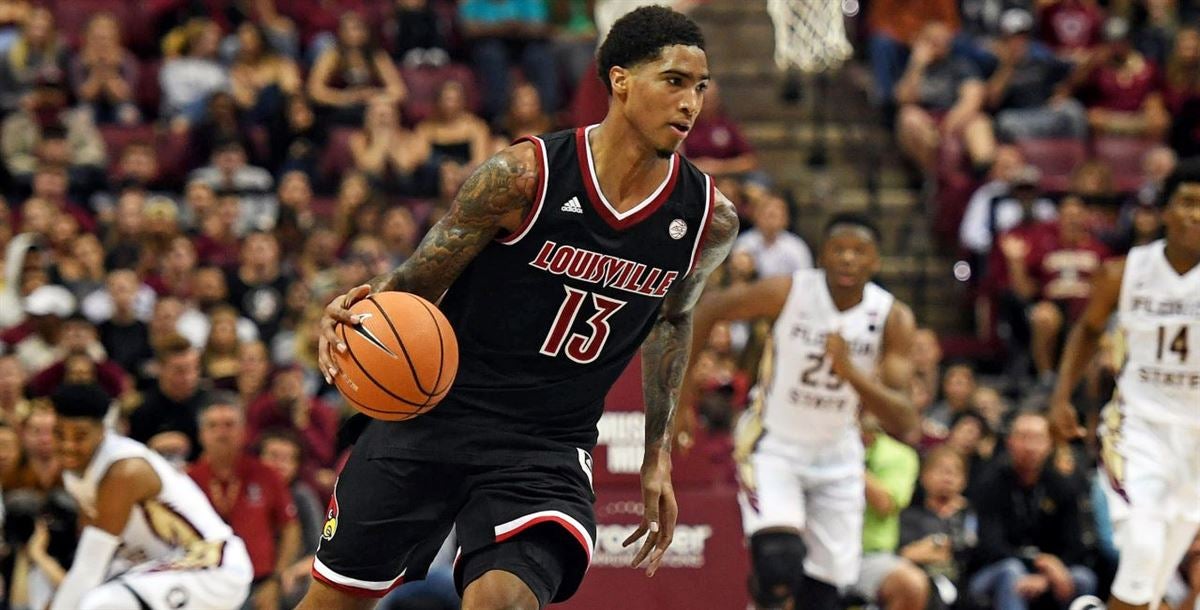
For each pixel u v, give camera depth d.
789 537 8.94
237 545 8.15
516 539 5.36
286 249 15.48
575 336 5.43
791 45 20.05
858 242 8.88
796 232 17.03
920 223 18.58
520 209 5.22
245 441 11.87
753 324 12.92
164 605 7.74
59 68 17.94
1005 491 11.19
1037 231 16.05
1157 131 18.95
